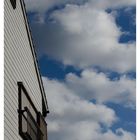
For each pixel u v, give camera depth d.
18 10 11.09
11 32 10.04
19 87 10.73
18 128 10.48
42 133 13.66
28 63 12.59
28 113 11.17
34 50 13.45
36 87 14.09
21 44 11.42
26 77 12.15
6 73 9.25
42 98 15.18
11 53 9.95
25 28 12.12
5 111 8.99
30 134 11.52
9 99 9.51
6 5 9.55
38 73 14.24
